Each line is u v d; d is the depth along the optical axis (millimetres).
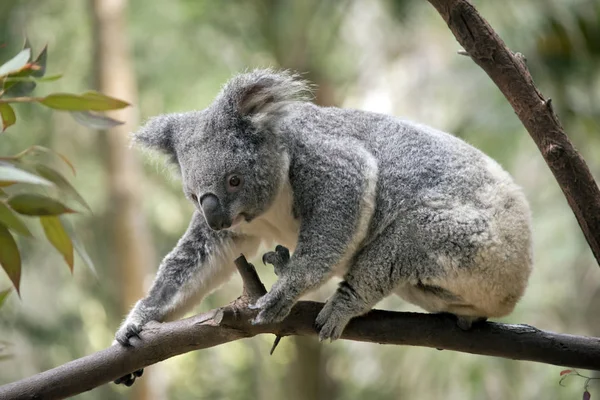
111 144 17312
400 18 17578
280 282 7324
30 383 6617
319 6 18297
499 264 7402
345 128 8164
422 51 21125
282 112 7938
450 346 7180
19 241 16703
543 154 6930
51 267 18484
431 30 19625
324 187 7734
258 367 21031
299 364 19406
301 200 7879
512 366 15008
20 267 4707
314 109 8305
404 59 21469
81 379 6742
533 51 14609
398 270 7523
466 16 6895
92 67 18234
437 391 16281
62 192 4715
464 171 7770
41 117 17891
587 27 14570
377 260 7523
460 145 8070
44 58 5023
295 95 8039
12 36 17406
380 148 8031
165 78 19469
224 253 8555
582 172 6852
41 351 17938
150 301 8266
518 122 14633
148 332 6938
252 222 8289
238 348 22234
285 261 7594
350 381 19516
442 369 15633
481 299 7406
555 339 7059
